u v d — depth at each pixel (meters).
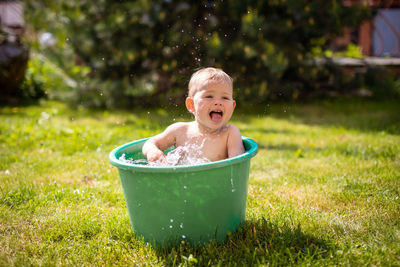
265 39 5.08
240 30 5.12
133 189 1.55
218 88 1.79
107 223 1.86
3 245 1.67
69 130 3.88
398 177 2.38
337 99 6.29
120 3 5.25
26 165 2.87
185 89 5.35
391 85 6.48
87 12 5.42
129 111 5.50
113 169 2.76
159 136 1.98
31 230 1.81
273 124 4.59
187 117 4.75
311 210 1.97
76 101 5.73
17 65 5.99
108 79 5.59
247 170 1.66
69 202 2.16
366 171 2.58
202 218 1.54
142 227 1.62
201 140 1.89
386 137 3.58
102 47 5.45
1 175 2.63
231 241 1.60
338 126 4.34
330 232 1.70
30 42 6.34
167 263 1.49
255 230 1.66
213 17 5.13
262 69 5.37
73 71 5.98
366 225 1.76
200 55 5.09
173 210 1.51
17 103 6.06
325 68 6.16
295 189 2.32
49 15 5.62
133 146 1.98
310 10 5.09
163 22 5.11
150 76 5.59
